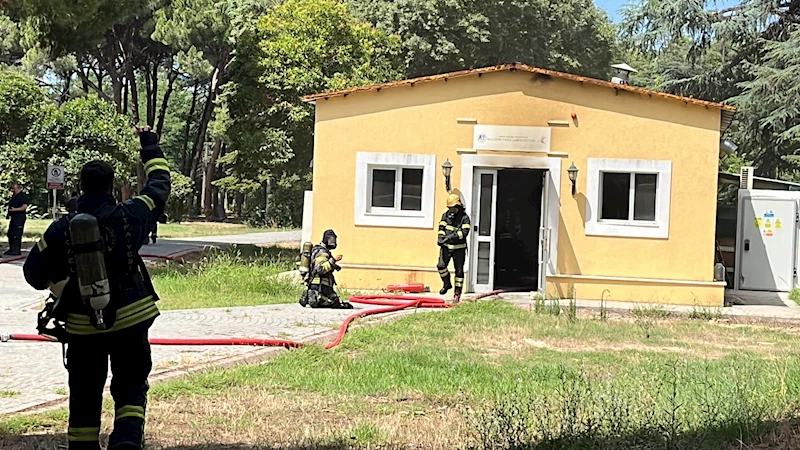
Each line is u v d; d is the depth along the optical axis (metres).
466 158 18.39
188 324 12.98
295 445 6.55
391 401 8.38
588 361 10.96
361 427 7.09
